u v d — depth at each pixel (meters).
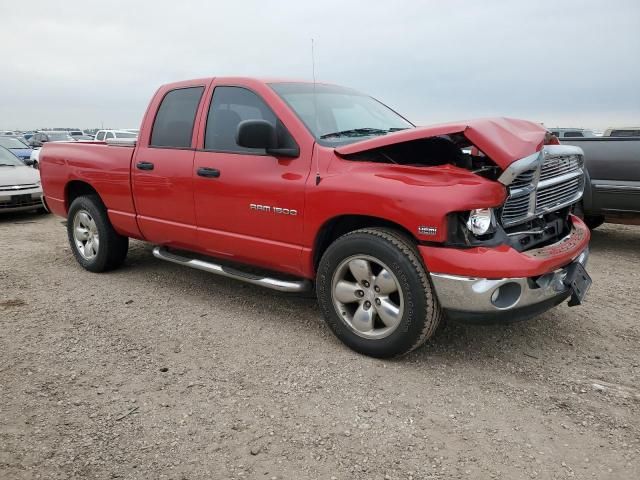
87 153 5.44
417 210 3.13
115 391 3.17
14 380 3.29
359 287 3.52
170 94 4.78
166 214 4.70
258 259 4.13
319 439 2.69
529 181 3.40
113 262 5.57
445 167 3.29
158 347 3.78
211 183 4.23
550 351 3.69
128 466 2.49
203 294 4.93
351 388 3.18
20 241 7.49
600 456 2.55
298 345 3.80
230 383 3.26
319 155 3.67
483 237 3.17
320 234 3.70
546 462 2.51
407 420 2.85
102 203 5.47
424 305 3.24
